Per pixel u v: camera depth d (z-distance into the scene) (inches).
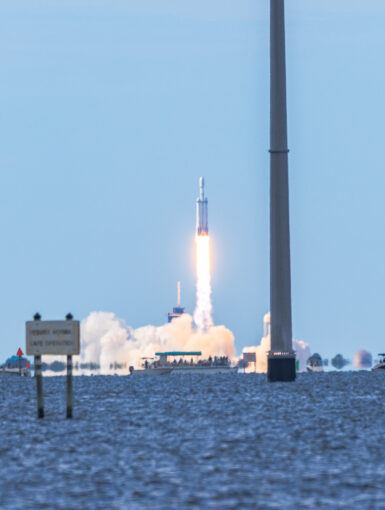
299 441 5147.6
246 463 4478.3
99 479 4131.4
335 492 3816.4
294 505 3595.0
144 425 5876.0
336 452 4778.5
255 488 3900.1
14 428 5816.9
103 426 5856.3
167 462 4532.5
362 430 5561.0
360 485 3951.8
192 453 4783.5
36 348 6289.4
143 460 4596.5
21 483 4060.0
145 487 3949.3
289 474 4195.4
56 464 4515.3
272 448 4911.4
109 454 4788.4
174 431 5590.6
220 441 5167.3
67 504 3646.7
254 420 6048.2
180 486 3959.2
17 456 4761.3
